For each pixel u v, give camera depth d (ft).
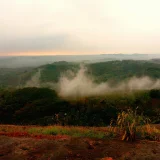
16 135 24.66
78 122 111.45
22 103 183.83
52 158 17.08
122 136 21.98
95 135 24.26
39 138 23.02
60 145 19.75
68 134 26.03
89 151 18.61
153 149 18.97
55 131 27.07
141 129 23.99
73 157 17.39
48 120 106.01
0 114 160.76
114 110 137.90
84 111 146.82
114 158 17.22
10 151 18.53
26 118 154.81
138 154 17.80
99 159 17.01
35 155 17.67
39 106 171.42
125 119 22.24
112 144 20.31
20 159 16.90
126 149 18.98
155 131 24.80
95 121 117.80
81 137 22.68
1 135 23.91
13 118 156.25
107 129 29.09
